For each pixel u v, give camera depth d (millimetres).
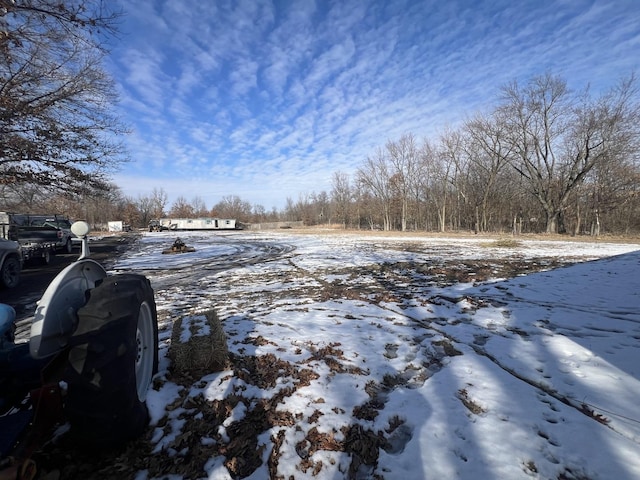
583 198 38219
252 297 7496
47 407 2004
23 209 19844
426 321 5383
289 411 2766
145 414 2494
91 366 1953
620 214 36750
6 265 8852
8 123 10109
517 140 37625
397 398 3023
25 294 8375
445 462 2219
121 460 2182
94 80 11391
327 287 8445
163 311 6320
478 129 40562
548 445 2373
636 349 4070
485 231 43219
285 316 5688
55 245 15203
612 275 9094
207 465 2166
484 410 2826
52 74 10570
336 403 2904
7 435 1922
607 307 5988
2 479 1604
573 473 2113
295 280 9680
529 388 3178
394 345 4348
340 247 20922
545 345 4262
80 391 1949
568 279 8664
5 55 8734
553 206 37719
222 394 2969
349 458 2287
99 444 2070
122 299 2209
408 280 9180
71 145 11500
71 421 2012
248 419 2668
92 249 22344
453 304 6422
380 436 2520
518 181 43906
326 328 5000
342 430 2557
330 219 85062
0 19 8016
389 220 58125
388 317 5617
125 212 89312
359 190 65750
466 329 4957
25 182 11688
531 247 19062
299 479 2100
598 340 4398
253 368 3521
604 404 2885
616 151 31750
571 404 2914
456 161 45469
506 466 2174
